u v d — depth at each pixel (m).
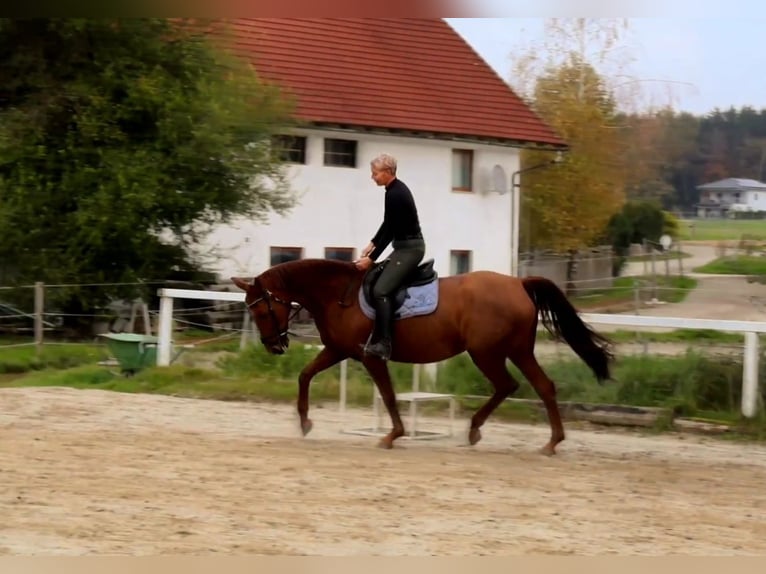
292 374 16.77
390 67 35.50
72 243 23.77
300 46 34.03
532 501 9.35
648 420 14.05
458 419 14.58
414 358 11.59
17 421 12.62
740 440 13.48
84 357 20.61
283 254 31.23
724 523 8.86
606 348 11.78
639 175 53.12
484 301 11.47
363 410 15.03
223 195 24.97
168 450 10.98
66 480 9.31
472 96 36.31
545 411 14.56
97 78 24.00
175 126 23.81
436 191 34.66
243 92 24.92
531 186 41.16
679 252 47.25
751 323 13.94
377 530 8.08
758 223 91.81
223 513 8.38
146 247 24.16
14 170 23.95
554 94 42.00
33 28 23.56
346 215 32.59
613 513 9.05
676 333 26.95
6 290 24.09
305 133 31.73
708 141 96.19
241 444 11.59
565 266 42.19
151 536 7.60
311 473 10.09
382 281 11.42
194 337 24.80
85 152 23.95
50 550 7.16
